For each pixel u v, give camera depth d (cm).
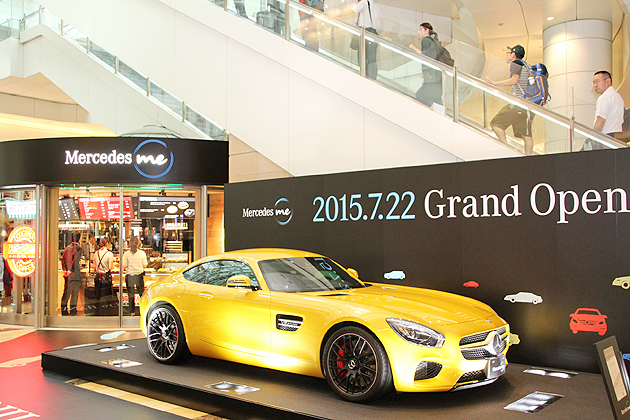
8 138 1861
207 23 995
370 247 703
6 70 1533
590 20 1121
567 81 1139
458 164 634
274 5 906
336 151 819
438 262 644
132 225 941
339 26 823
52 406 476
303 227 775
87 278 941
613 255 532
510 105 668
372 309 435
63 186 947
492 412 399
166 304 593
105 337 839
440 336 410
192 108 1117
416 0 1060
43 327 935
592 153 548
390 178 689
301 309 468
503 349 455
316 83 845
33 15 1530
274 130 896
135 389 522
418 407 412
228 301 526
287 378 514
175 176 929
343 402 427
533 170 582
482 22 1312
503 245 598
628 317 522
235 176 950
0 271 984
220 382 496
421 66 740
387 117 763
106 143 919
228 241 865
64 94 1725
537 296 573
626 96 1356
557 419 383
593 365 535
